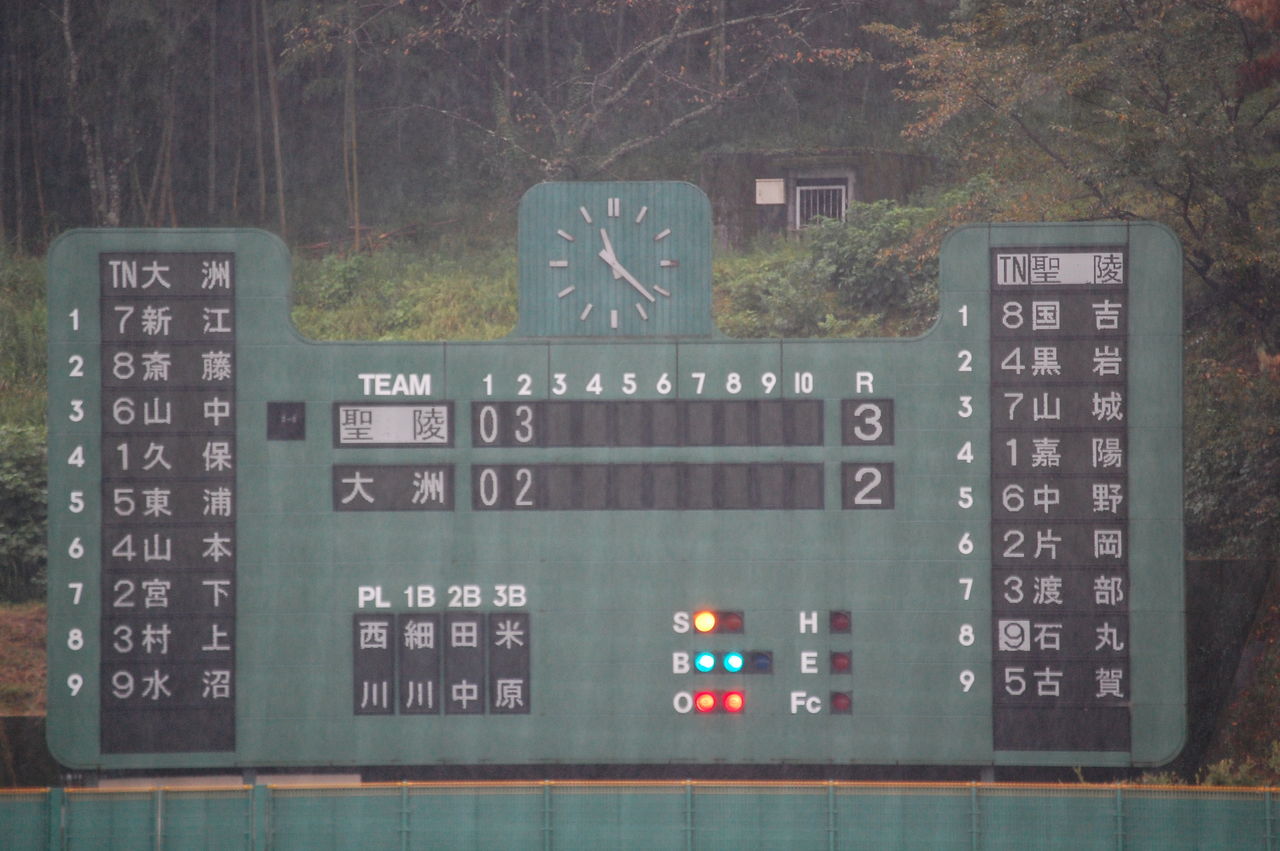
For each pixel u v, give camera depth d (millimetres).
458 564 56719
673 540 56594
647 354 56844
